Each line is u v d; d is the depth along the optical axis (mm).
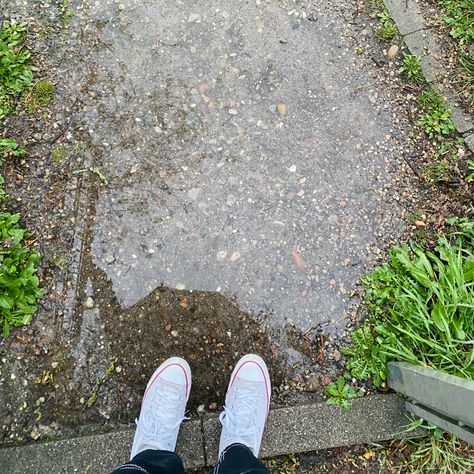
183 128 2527
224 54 2650
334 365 2303
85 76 2572
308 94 2617
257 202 2457
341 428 2168
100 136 2496
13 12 2633
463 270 2295
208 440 2164
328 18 2729
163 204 2430
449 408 1727
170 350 2291
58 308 2291
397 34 2709
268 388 2219
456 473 2184
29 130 2480
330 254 2416
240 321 2328
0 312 2234
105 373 2244
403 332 2252
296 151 2531
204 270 2367
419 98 2619
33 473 2041
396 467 2205
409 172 2533
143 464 1798
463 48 2686
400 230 2461
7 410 2174
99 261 2352
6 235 2307
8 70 2510
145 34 2650
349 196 2490
